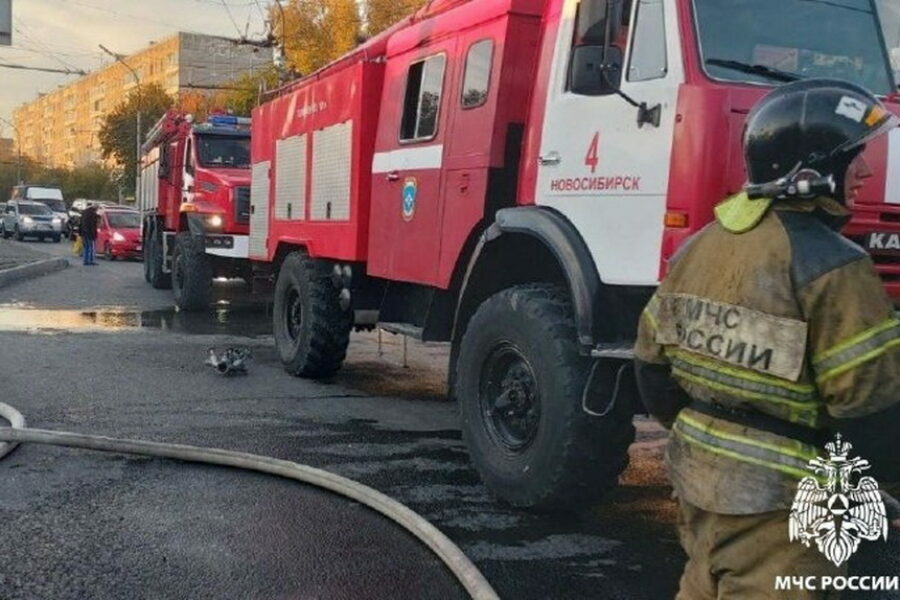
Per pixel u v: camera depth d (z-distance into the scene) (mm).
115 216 30781
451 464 6328
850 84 2494
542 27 5547
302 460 6367
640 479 6039
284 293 9602
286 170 9711
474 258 5680
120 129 70938
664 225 4504
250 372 9711
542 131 5375
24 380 8875
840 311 2230
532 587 4273
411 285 7391
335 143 8328
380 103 7746
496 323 5309
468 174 6074
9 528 4910
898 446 2309
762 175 2406
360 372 9953
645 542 4871
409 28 7320
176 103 62531
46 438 6289
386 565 4504
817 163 2346
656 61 4648
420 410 8039
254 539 4824
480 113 5988
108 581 4262
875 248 4383
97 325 13430
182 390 8641
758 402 2334
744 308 2342
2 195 107688
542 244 5398
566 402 4801
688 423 2500
